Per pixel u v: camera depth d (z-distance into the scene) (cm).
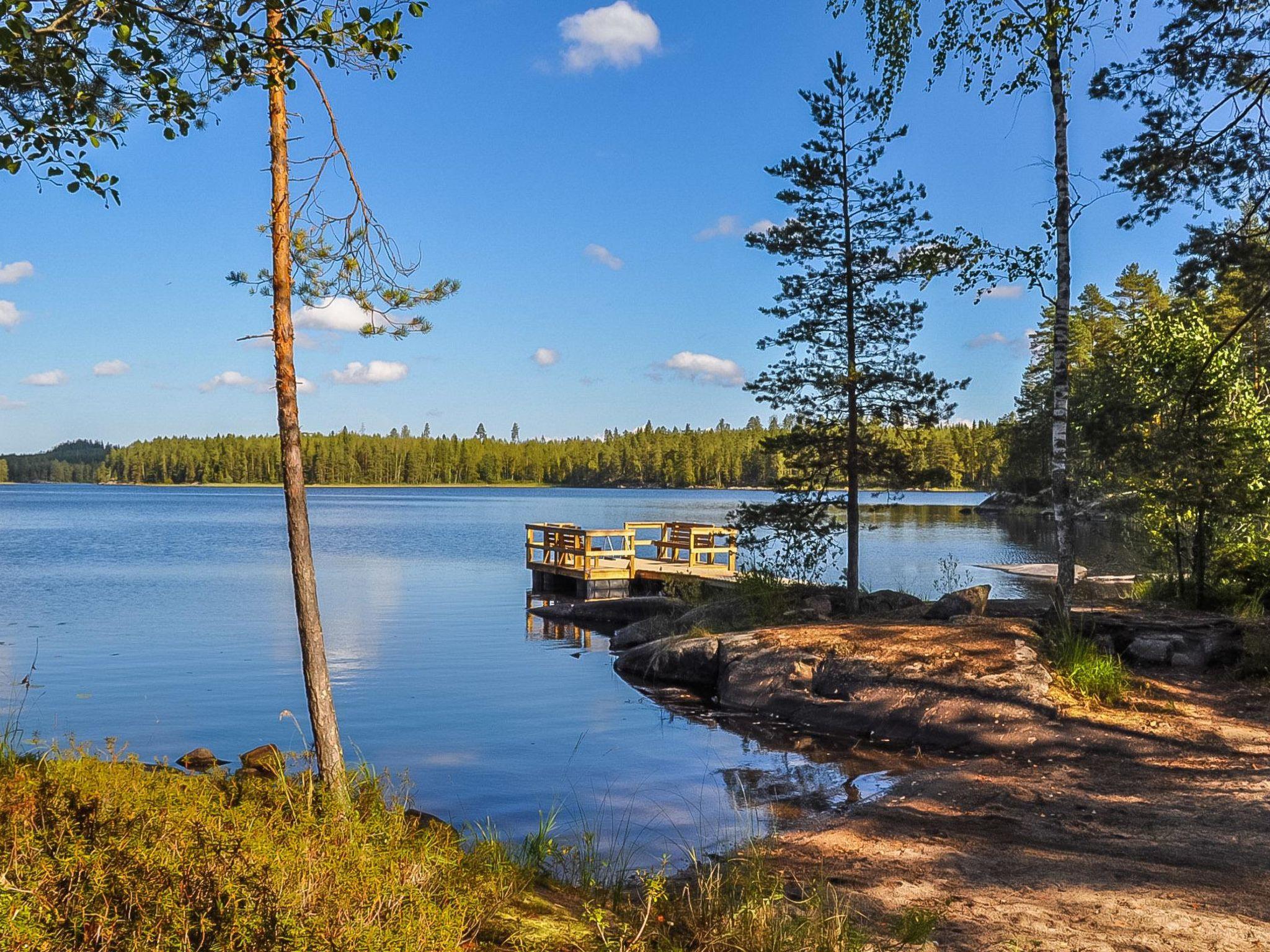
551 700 1287
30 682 1376
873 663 1166
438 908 368
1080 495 4903
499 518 7131
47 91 484
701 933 454
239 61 504
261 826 400
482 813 793
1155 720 973
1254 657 1142
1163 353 1653
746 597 1738
